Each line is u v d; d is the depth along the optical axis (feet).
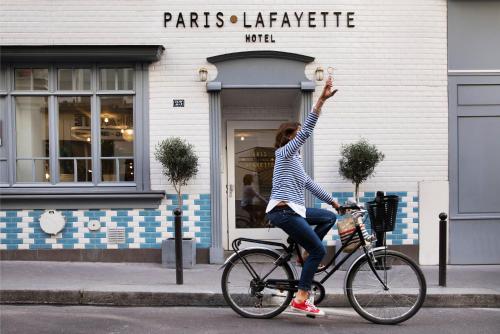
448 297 20.17
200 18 26.48
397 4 26.66
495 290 20.72
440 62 26.73
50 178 26.58
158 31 26.43
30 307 19.65
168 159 24.94
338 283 21.91
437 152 26.73
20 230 26.13
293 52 26.53
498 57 26.81
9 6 26.20
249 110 29.55
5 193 25.79
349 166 25.36
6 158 26.37
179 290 20.22
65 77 26.63
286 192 16.75
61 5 26.25
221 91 26.81
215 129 26.40
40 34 26.25
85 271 24.04
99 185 26.45
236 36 26.55
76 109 26.68
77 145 26.71
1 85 26.27
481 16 26.76
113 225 26.25
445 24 26.73
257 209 29.66
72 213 26.22
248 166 29.71
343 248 17.43
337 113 26.58
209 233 26.48
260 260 17.79
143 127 26.37
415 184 26.71
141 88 26.35
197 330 16.61
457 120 26.81
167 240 25.29
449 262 26.73
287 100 28.81
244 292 17.97
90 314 18.70
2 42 26.20
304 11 26.61
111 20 26.35
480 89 26.81
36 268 24.54
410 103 26.71
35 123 26.71
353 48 26.61
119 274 23.48
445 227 21.44
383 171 26.66
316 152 26.58
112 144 26.68
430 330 16.71
